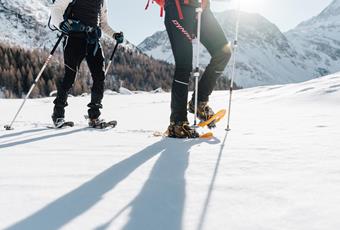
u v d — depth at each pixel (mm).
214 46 3564
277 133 3273
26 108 12445
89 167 2016
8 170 1937
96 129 4094
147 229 1187
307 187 1581
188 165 2047
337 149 2348
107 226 1206
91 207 1381
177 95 3254
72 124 4469
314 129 3457
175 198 1481
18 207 1379
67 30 4355
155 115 7812
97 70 4488
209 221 1243
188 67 3346
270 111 7031
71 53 4355
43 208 1370
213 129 3760
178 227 1198
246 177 1775
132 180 1757
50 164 2084
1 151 2490
